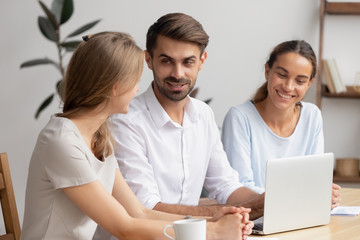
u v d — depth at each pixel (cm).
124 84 174
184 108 247
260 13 462
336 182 454
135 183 227
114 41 174
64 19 414
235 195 251
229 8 462
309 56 267
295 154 290
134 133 233
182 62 225
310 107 294
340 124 462
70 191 171
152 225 174
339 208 236
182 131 244
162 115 238
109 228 174
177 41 222
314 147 293
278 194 197
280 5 460
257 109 288
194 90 426
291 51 266
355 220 219
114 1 461
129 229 173
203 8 462
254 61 465
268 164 193
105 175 191
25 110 462
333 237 194
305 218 205
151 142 238
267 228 197
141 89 464
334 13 453
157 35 225
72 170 169
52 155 170
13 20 458
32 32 459
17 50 459
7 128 462
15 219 215
